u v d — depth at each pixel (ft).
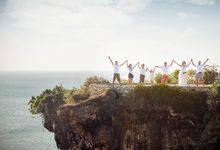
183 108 89.61
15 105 354.33
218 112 87.66
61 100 143.54
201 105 89.66
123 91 96.17
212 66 116.06
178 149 89.81
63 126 107.04
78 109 92.68
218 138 83.56
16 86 646.33
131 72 109.91
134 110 92.53
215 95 88.58
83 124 92.63
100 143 92.99
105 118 93.04
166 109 90.27
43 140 200.85
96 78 129.80
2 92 513.04
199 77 103.19
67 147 106.52
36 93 488.02
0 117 279.90
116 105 94.84
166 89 91.15
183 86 93.40
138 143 92.68
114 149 93.91
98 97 93.61
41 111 148.36
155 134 91.76
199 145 85.51
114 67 104.99
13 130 229.66
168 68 108.27
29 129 232.32
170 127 91.04
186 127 90.07
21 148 182.91
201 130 88.38
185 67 101.91
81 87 126.82
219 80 90.74
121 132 94.63
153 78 116.37
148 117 92.17
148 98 91.71
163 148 91.20
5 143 193.77
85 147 96.02
